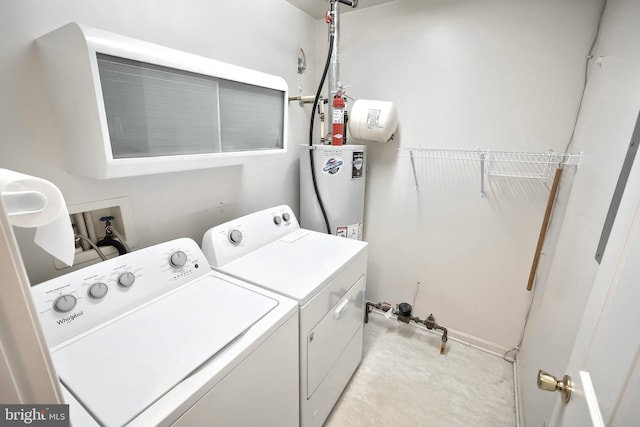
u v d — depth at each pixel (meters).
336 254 1.51
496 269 1.91
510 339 1.97
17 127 0.93
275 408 1.05
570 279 1.11
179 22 1.31
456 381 1.80
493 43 1.63
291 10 1.93
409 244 2.19
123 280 1.01
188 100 1.11
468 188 1.89
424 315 2.27
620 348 0.46
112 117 0.90
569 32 1.45
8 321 0.33
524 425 1.40
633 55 0.91
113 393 0.69
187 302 1.06
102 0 1.06
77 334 0.87
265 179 1.95
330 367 1.45
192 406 0.71
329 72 1.92
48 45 0.89
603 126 1.09
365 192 2.28
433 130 1.91
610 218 0.81
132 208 1.26
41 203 0.49
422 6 1.78
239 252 1.46
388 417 1.57
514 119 1.66
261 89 1.41
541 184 1.67
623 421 0.41
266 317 1.00
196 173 1.51
